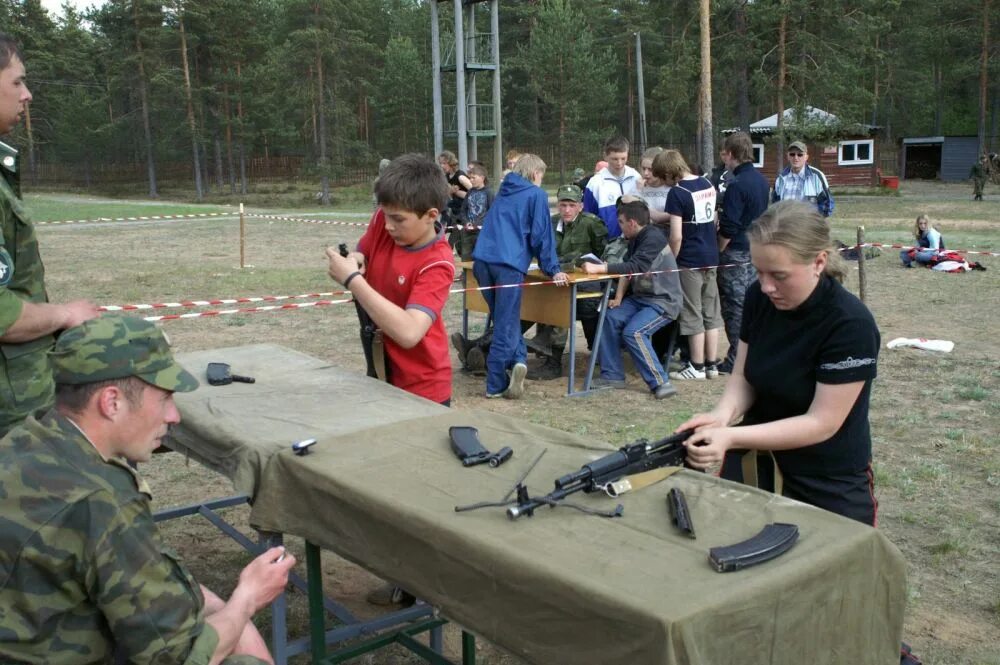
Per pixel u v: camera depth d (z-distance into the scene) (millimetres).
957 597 3920
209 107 49219
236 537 3943
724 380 7785
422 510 2146
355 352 8711
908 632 3619
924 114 59906
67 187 55938
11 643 1676
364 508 2283
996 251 16859
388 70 55406
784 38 34031
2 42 2830
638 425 6379
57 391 1827
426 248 3430
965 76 48125
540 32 52125
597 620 1723
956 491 5121
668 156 7270
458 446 2578
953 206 30766
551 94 52688
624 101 59781
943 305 11234
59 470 1724
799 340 2617
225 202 45750
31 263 3041
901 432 6180
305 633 3582
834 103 34469
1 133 2939
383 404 3182
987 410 6738
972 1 45594
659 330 7770
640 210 7070
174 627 1783
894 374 7832
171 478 5359
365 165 55250
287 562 2227
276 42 55250
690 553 1914
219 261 16531
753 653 1766
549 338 8086
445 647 3551
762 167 38875
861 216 27125
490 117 36750
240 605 2072
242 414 3025
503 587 1923
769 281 2539
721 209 7785
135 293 12430
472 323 10375
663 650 1592
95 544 1699
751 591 1734
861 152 39094
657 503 2230
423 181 3262
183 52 46938
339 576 4113
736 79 40250
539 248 6910
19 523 1667
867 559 2006
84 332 1837
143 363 1855
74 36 61438
